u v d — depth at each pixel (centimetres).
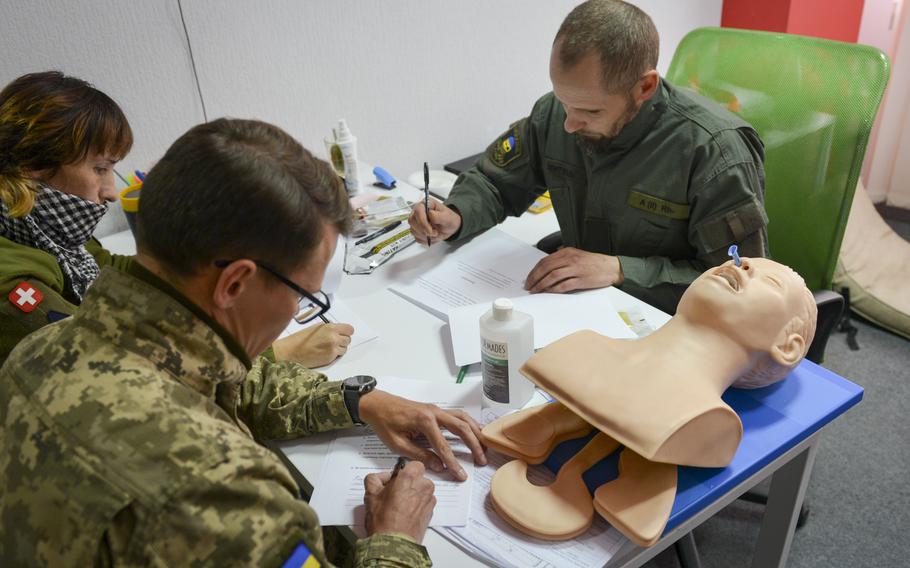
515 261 140
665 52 260
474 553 78
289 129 187
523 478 85
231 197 61
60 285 112
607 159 140
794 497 109
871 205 262
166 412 61
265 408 98
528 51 221
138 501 56
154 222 63
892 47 274
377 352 115
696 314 91
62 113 105
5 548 60
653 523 75
